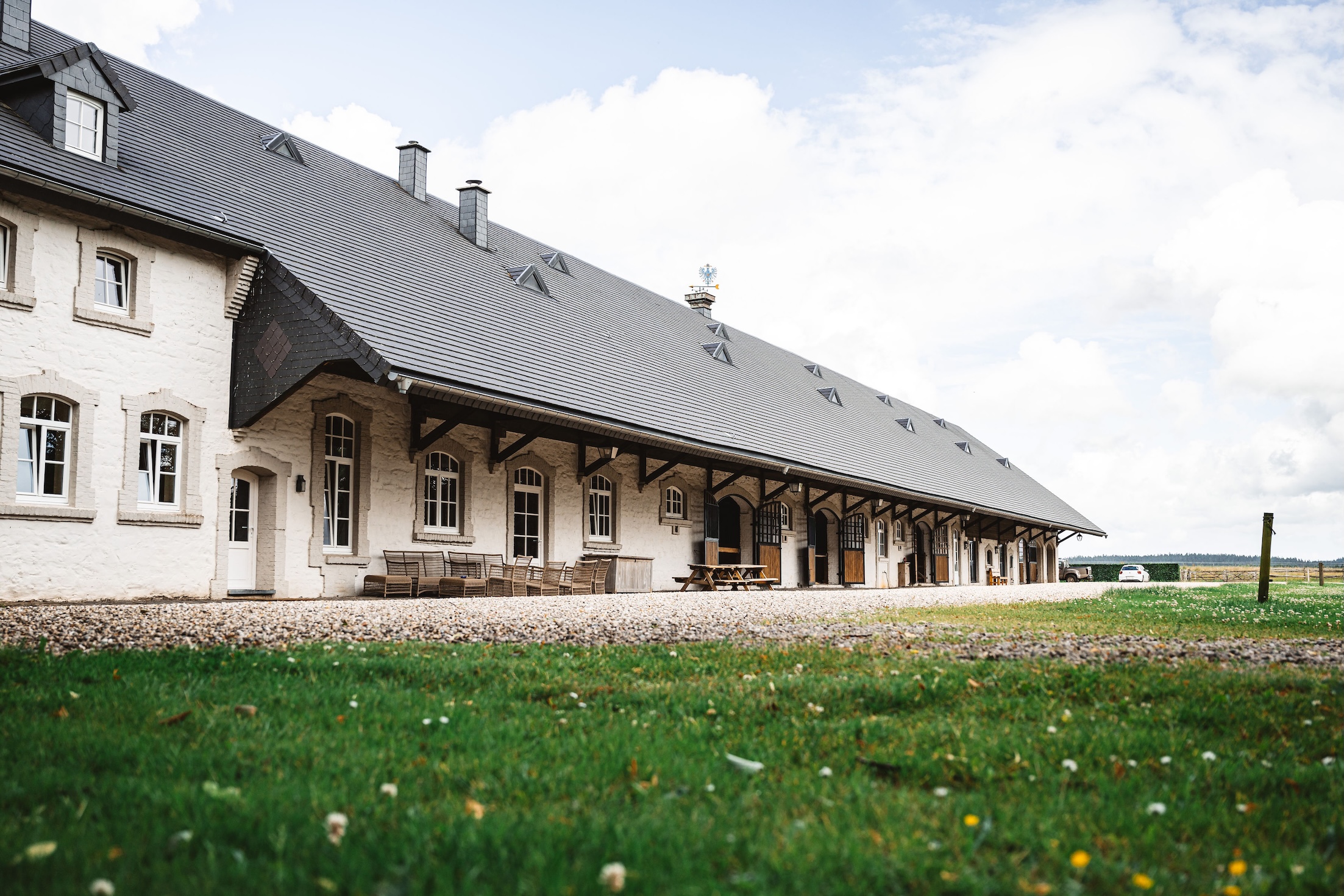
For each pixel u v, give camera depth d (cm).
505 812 270
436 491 1673
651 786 307
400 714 421
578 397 1666
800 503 2636
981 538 3872
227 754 336
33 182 1123
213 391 1348
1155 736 391
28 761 327
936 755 354
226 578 1346
